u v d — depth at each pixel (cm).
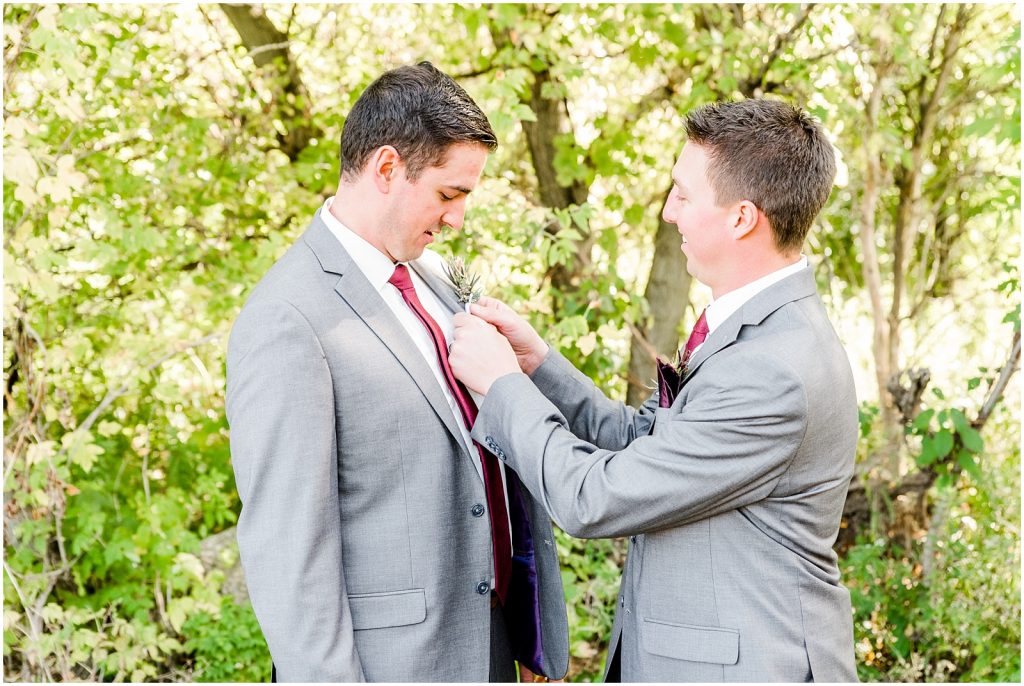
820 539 155
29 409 287
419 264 188
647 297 404
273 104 375
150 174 335
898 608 318
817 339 149
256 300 147
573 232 307
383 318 154
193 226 353
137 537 298
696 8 343
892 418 376
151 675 299
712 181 153
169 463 348
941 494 325
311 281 150
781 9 349
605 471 146
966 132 319
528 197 386
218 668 298
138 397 333
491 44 378
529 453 150
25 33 268
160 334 341
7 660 293
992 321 403
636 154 379
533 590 179
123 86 322
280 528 136
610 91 386
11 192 280
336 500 143
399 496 151
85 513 299
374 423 149
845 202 409
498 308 189
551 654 183
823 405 146
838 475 153
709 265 159
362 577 150
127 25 327
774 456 144
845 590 159
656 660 155
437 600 153
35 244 265
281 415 137
